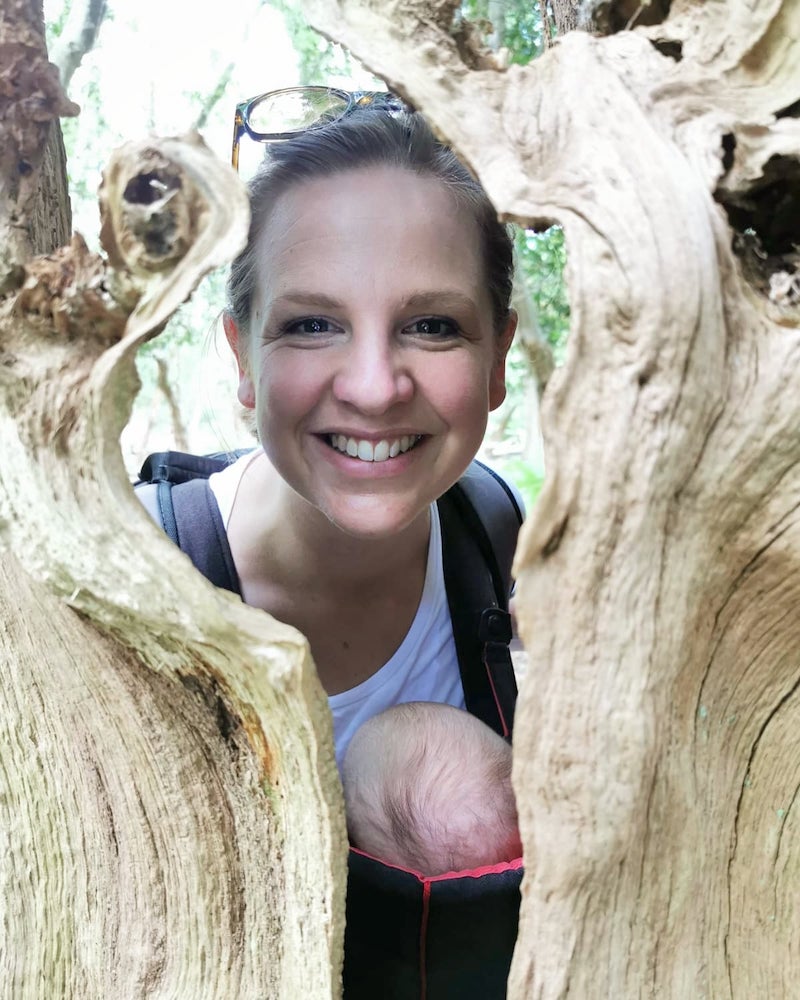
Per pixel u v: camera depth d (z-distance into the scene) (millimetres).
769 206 275
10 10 284
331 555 516
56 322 276
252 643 251
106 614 271
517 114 261
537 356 854
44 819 332
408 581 551
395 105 483
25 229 295
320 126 458
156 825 308
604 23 318
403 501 441
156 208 251
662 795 259
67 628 294
